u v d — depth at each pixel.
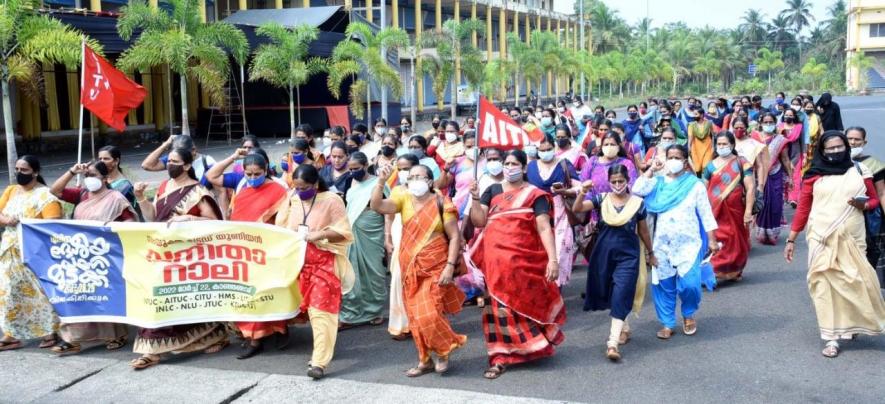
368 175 7.74
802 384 5.70
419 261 5.97
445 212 6.00
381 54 26.31
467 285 8.22
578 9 79.69
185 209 6.70
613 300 6.38
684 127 13.20
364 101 30.28
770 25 123.75
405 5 46.44
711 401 5.42
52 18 15.42
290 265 6.38
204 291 6.52
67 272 6.66
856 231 6.31
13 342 6.98
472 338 7.10
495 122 6.54
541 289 6.04
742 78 111.94
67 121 25.36
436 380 5.98
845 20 104.88
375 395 5.68
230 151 25.27
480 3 51.47
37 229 6.68
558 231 8.16
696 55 101.38
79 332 6.75
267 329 6.59
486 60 53.31
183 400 5.67
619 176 6.38
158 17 18.50
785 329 7.06
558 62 45.50
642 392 5.62
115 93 8.48
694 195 6.81
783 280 8.91
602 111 17.84
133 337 7.30
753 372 5.98
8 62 13.97
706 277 7.68
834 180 6.34
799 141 13.53
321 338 6.11
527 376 6.02
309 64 24.19
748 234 8.92
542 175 8.15
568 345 6.80
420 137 9.23
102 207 6.81
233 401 5.66
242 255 6.48
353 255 7.50
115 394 5.83
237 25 23.47
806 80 90.88
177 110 30.25
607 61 68.19
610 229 6.49
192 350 6.67
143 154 24.02
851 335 6.55
